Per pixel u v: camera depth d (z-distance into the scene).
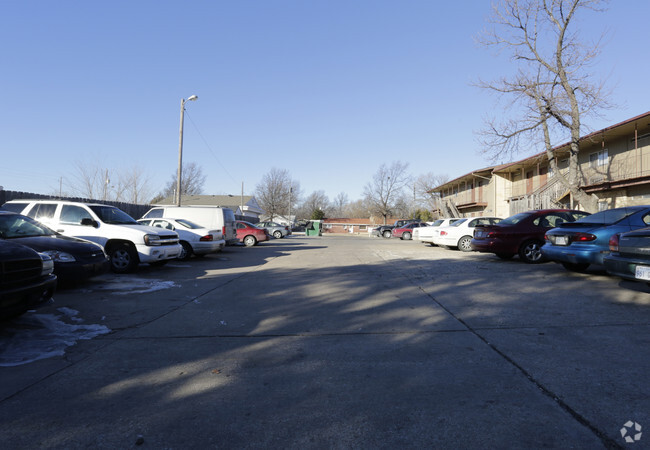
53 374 3.47
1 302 4.20
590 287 6.98
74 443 2.41
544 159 26.98
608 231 7.27
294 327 4.91
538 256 10.45
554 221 10.55
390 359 3.78
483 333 4.51
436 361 3.70
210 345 4.25
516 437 2.42
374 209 68.12
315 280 8.45
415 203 67.75
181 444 2.40
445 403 2.87
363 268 10.45
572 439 2.39
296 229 64.06
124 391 3.13
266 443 2.40
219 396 3.04
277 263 11.88
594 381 3.18
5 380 3.34
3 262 4.25
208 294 6.93
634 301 5.88
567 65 17.95
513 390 3.05
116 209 10.38
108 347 4.17
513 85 18.70
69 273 6.74
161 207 15.35
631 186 19.39
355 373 3.45
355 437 2.46
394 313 5.53
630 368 3.43
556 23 17.73
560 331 4.51
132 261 9.26
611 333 4.40
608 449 2.28
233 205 54.69
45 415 2.76
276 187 63.94
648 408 2.73
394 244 22.64
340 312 5.64
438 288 7.26
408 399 2.95
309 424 2.61
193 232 12.73
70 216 9.47
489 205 34.03
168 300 6.41
